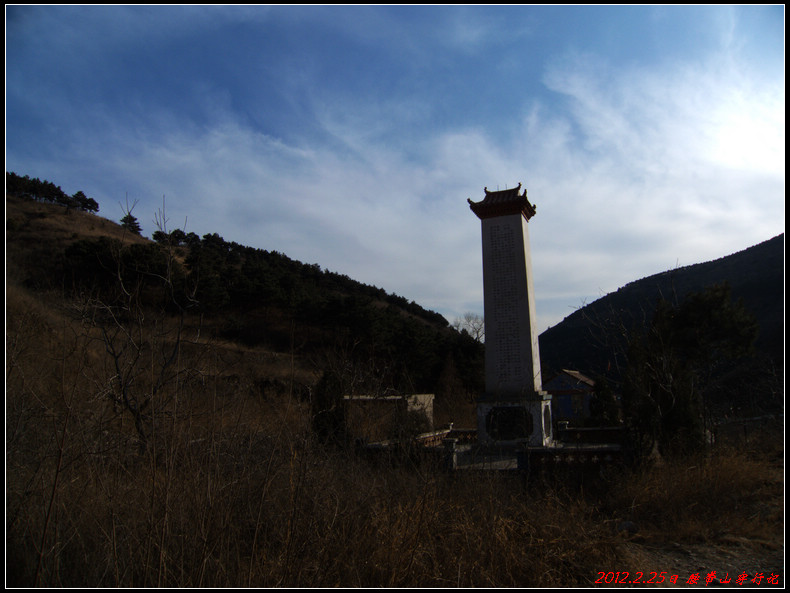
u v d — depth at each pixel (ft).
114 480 16.20
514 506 20.92
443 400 63.05
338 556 14.53
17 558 13.41
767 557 18.21
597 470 29.40
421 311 207.41
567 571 16.65
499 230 51.83
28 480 14.92
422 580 14.85
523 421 45.52
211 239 169.68
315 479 17.01
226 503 14.98
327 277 181.57
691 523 21.81
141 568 13.42
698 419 31.45
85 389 19.80
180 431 16.15
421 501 17.62
